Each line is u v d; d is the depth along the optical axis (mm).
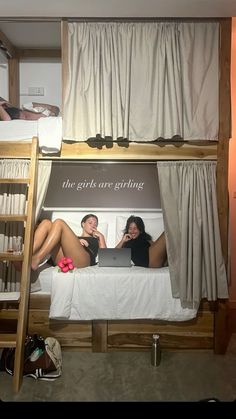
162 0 1985
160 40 2209
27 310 2416
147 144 2332
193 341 2486
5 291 2402
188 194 2316
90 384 2119
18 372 2039
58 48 2994
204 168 2330
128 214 2566
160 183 2361
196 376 2207
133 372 2254
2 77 2953
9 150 2322
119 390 2057
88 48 2217
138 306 2410
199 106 2240
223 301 2443
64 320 2473
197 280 2311
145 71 2215
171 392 2037
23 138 2303
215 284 2344
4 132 2311
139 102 2232
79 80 2254
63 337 2488
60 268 2420
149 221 2557
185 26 2209
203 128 2242
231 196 3080
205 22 2221
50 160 2398
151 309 2412
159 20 2211
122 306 2406
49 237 2494
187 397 1990
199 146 2326
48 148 2289
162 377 2197
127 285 2395
